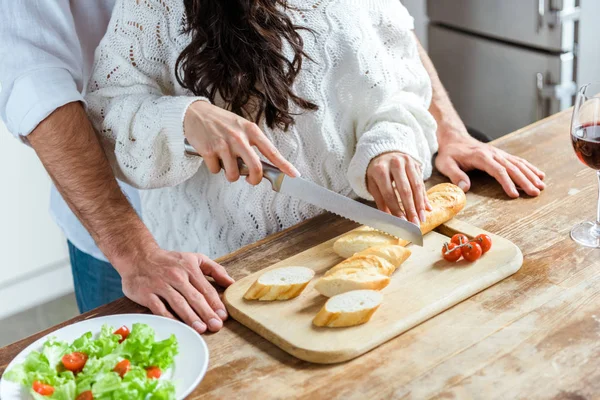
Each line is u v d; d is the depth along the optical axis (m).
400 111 1.44
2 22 1.28
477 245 1.21
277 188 1.23
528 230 1.33
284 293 1.15
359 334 1.06
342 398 0.98
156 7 1.33
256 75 1.29
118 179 1.50
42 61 1.28
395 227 1.24
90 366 0.99
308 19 1.41
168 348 1.02
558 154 1.59
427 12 2.91
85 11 1.40
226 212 1.49
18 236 2.60
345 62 1.43
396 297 1.14
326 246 1.31
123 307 1.21
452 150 1.56
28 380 0.97
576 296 1.14
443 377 1.00
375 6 1.50
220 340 1.11
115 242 1.27
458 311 1.13
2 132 2.44
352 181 1.41
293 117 1.42
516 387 0.97
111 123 1.33
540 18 2.47
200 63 1.27
